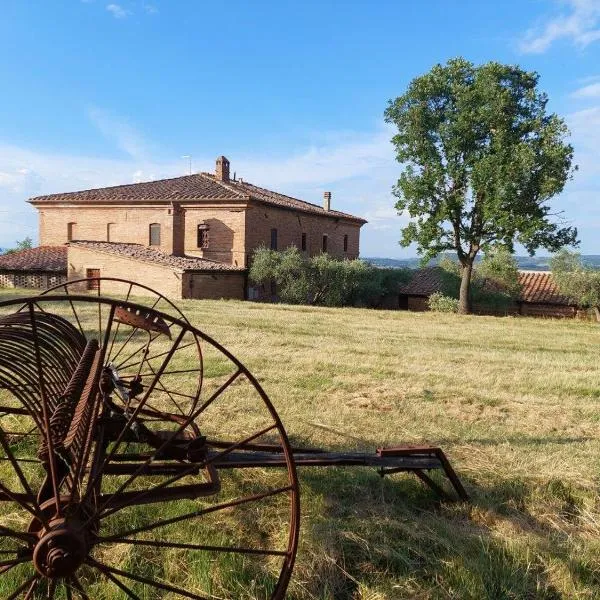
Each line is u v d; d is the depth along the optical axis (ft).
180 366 36.68
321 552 14.85
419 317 87.86
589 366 45.62
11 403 26.07
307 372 37.19
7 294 96.02
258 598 13.24
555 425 27.25
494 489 19.27
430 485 18.38
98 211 131.75
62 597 13.03
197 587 13.50
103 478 18.51
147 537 15.34
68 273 113.60
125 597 12.99
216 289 111.45
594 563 15.23
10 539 14.88
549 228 108.88
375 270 128.67
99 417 15.67
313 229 146.00
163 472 15.11
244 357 41.39
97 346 17.98
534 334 70.23
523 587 14.02
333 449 22.34
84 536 11.07
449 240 117.50
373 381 35.63
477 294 127.65
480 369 42.14
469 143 111.86
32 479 18.16
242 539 15.57
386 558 14.98
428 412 28.63
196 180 139.74
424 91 111.96
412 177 116.16
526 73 109.19
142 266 106.73
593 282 106.22
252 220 121.70
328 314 83.71
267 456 16.43
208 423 24.97
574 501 19.16
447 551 15.35
